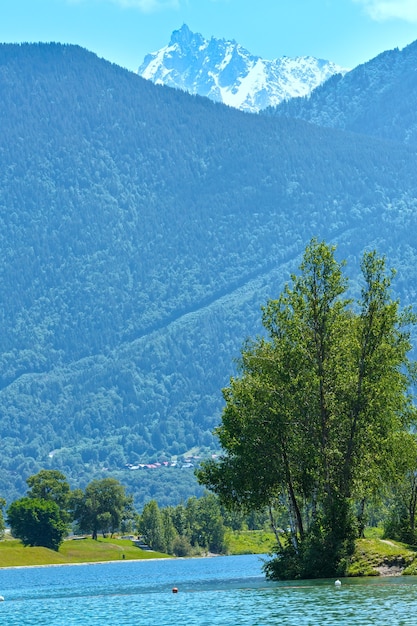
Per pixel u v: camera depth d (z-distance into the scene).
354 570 111.06
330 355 113.12
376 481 116.19
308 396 112.75
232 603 94.31
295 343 113.44
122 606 101.62
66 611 99.19
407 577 106.69
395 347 115.94
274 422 111.44
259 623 77.06
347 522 112.00
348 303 115.38
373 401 111.31
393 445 113.31
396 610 79.88
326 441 111.19
